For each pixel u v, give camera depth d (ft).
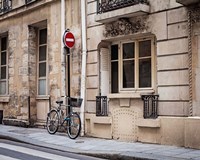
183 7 30.63
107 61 38.29
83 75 39.17
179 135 30.25
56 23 43.70
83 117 38.75
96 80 38.19
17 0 51.13
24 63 49.62
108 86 38.09
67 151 30.91
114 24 36.22
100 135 37.11
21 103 49.67
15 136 38.75
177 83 30.78
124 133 34.71
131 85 35.83
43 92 48.19
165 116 31.50
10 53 52.80
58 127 40.32
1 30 55.21
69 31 40.73
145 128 32.89
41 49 49.44
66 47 40.96
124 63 36.63
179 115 30.55
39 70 49.37
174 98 30.94
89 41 39.17
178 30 30.94
